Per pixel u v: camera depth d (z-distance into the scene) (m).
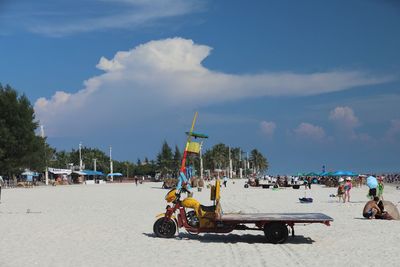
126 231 17.28
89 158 182.75
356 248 13.27
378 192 26.77
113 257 12.26
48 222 20.33
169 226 15.66
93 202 34.44
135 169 186.12
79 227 18.48
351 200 36.47
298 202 34.03
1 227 18.52
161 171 156.88
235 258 11.96
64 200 37.38
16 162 84.81
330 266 10.84
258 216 15.06
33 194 49.22
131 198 40.19
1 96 84.81
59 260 11.85
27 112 86.69
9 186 79.94
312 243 14.34
